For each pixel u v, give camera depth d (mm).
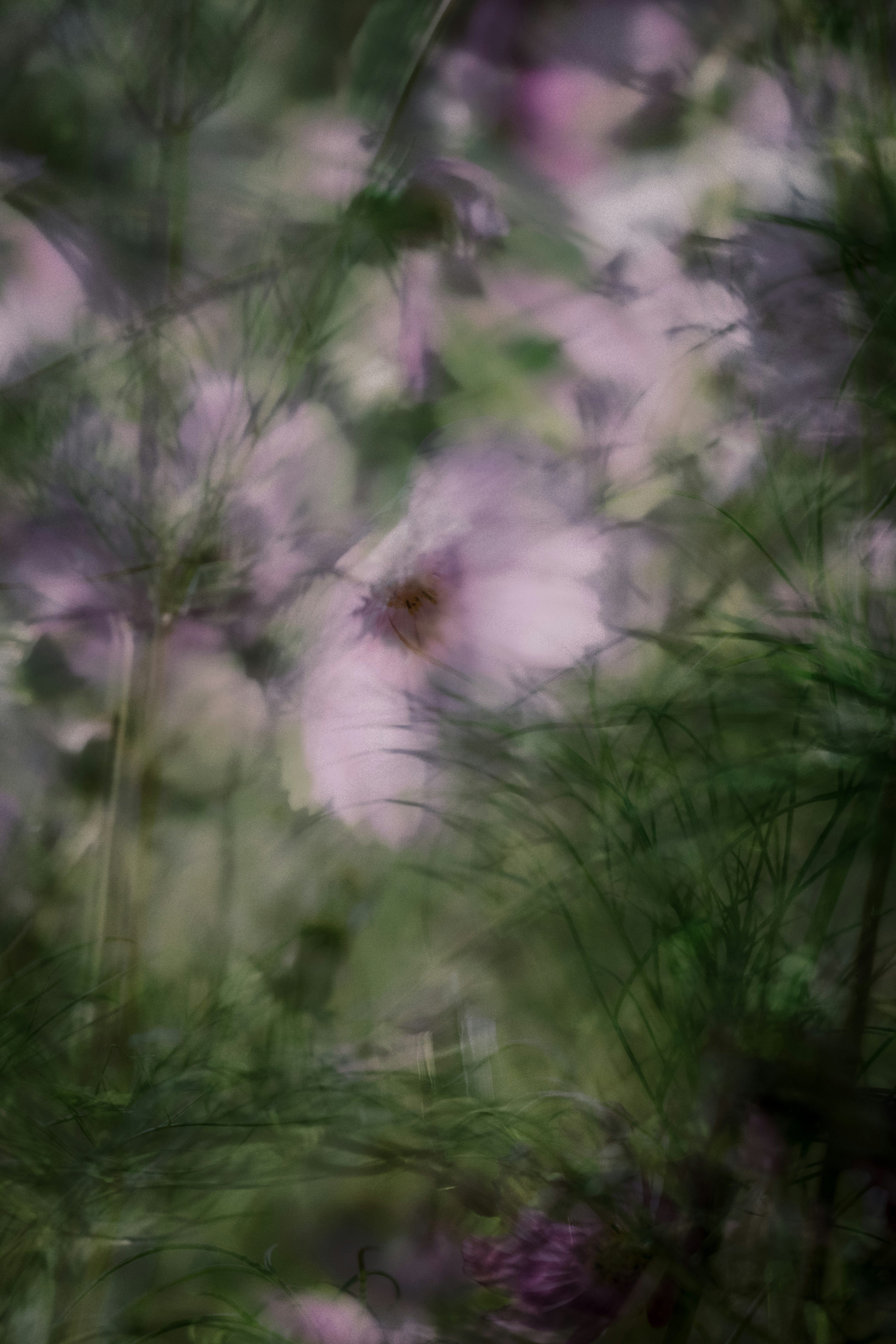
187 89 847
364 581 828
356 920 820
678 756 787
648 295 849
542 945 798
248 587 839
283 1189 786
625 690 806
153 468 841
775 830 767
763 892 775
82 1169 778
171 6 844
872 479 786
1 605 844
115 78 852
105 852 827
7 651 846
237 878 834
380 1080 784
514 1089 786
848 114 795
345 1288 760
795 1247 745
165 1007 815
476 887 809
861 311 789
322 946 817
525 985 800
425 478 829
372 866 824
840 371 803
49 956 809
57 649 849
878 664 767
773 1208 744
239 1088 788
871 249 776
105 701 849
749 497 819
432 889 817
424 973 811
